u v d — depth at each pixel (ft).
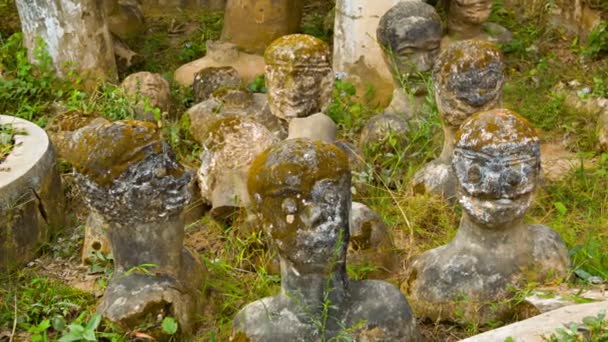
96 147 11.51
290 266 10.98
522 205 11.71
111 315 11.59
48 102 16.55
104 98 16.43
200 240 13.56
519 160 11.60
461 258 11.94
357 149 14.69
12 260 13.16
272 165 10.87
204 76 16.83
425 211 13.58
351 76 17.03
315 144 10.96
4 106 16.51
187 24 20.75
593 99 16.31
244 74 17.92
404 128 14.92
